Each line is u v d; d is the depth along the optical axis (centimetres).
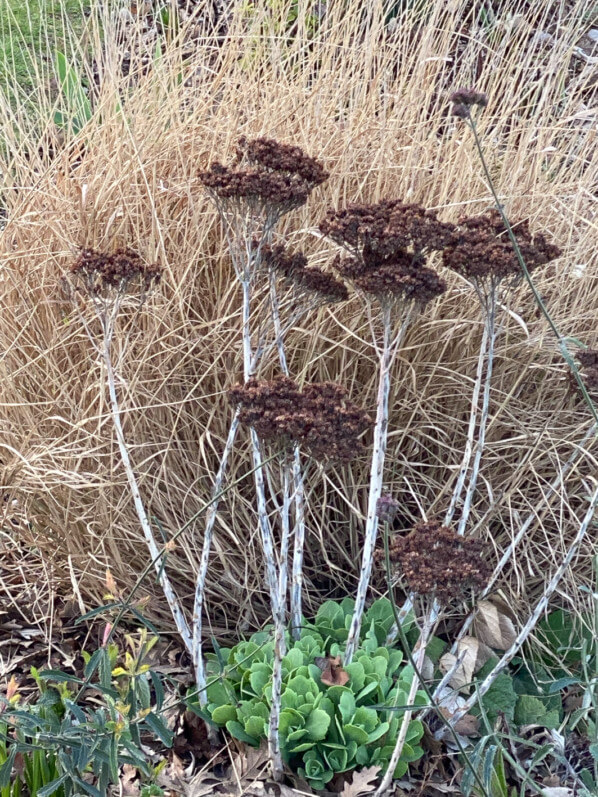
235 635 233
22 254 249
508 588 244
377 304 254
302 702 189
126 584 232
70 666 219
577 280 281
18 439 247
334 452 163
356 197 265
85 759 158
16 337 245
